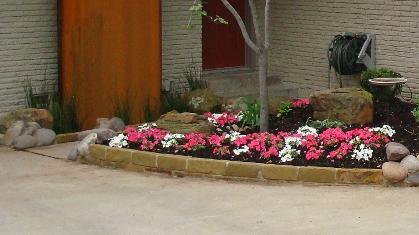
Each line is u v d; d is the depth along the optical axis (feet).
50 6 47.67
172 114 41.73
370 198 33.01
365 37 49.78
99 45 47.39
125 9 47.88
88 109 47.39
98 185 35.81
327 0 51.98
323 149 37.04
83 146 40.11
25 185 35.96
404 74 48.67
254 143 37.65
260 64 40.04
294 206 32.12
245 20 56.13
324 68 52.60
